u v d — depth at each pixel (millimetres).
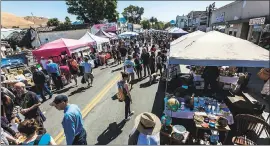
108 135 5035
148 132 2635
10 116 4816
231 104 5574
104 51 17875
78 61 12773
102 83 9820
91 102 7309
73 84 10000
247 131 4188
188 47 4887
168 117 4457
